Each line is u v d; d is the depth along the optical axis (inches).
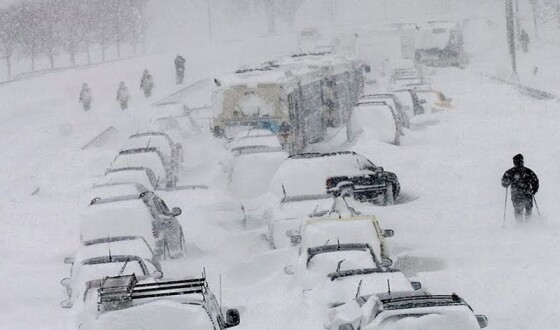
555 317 914.7
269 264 1249.4
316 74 2667.3
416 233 1416.1
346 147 2301.9
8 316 1063.0
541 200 1605.6
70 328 793.6
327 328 825.5
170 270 1250.0
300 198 1467.8
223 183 2066.9
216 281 1195.9
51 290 1222.3
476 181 1847.9
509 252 1227.2
